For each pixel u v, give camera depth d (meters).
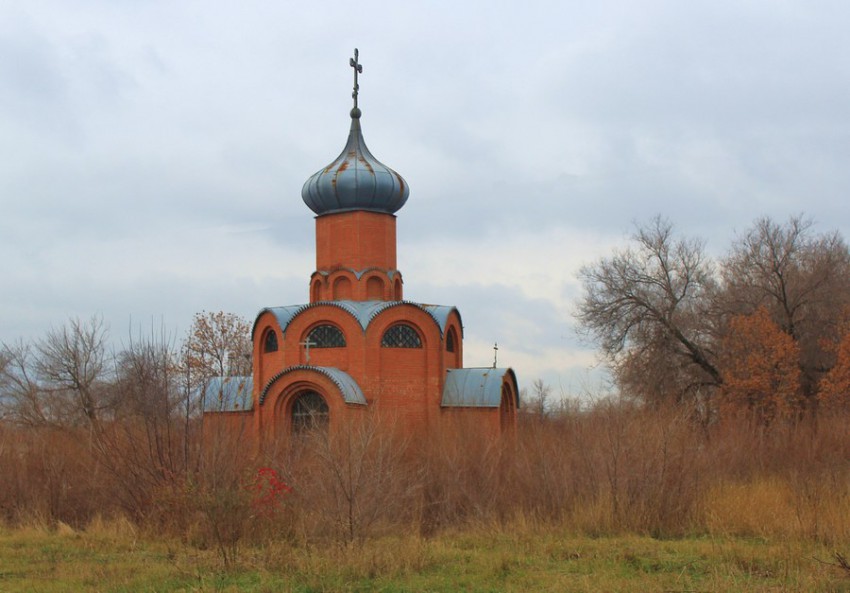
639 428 25.31
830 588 15.89
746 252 56.69
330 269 41.66
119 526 25.44
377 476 22.30
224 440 24.33
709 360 55.62
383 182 41.50
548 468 26.23
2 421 41.69
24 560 21.03
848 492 24.41
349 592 16.77
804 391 53.25
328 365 39.34
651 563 18.66
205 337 55.50
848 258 57.62
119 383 51.41
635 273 56.00
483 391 39.78
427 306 41.25
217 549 20.73
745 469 30.19
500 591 16.59
